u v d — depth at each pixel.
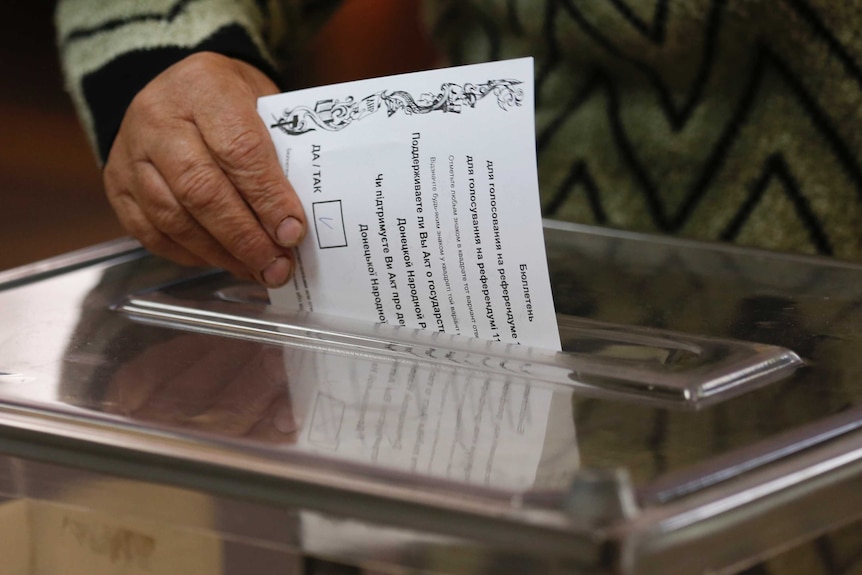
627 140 2.05
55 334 1.35
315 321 1.38
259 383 1.17
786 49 1.80
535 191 1.23
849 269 1.55
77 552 1.05
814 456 0.92
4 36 5.13
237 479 0.95
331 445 0.98
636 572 0.79
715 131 1.94
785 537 0.88
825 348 1.23
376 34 4.05
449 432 1.01
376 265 1.35
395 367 1.22
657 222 2.06
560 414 1.06
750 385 1.12
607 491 0.81
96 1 1.64
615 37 1.91
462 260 1.29
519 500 0.85
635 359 1.22
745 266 1.58
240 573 0.98
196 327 1.38
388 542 0.88
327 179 1.34
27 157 4.70
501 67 1.25
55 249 3.94
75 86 1.63
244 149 1.34
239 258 1.39
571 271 1.58
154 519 0.99
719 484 0.87
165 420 1.05
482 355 1.25
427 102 1.29
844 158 1.83
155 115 1.42
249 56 1.58
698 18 1.80
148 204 1.45
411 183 1.30
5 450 1.05
